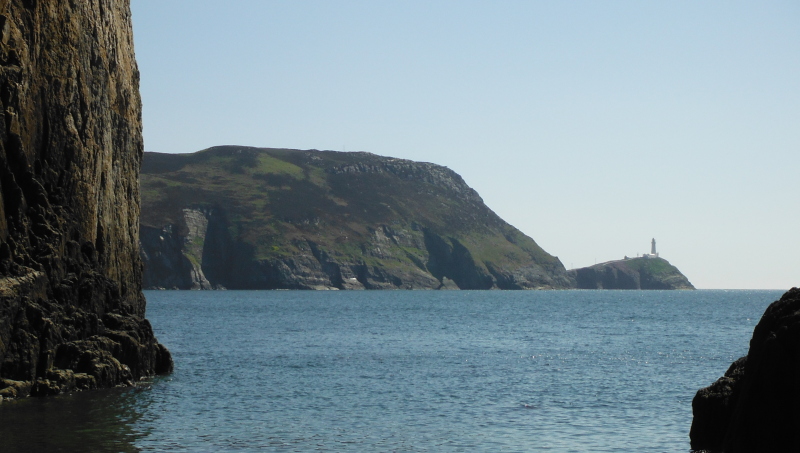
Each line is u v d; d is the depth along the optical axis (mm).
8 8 40406
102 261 47406
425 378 50125
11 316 37344
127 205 52875
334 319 120312
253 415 36562
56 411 35312
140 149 56094
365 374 51812
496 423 35562
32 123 41844
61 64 44125
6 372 37469
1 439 30203
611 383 48188
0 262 38031
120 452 28844
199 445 30359
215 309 149875
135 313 52844
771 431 23984
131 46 56031
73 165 44375
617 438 32562
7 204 39750
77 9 46281
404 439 32188
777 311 25578
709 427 27328
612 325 110938
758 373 24578
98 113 48094
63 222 42750
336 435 32719
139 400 39125
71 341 41469
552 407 39688
